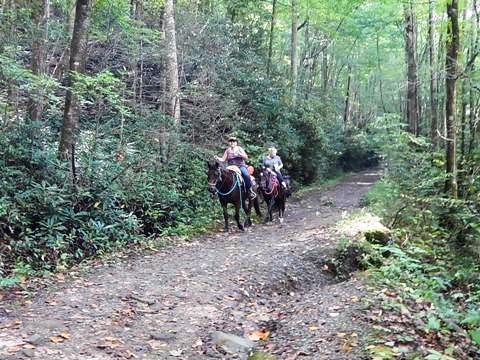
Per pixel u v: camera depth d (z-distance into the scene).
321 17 27.44
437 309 6.46
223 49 19.78
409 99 21.25
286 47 36.97
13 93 11.91
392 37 30.22
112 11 15.92
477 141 14.70
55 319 6.25
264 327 6.70
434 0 14.59
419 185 13.62
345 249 10.10
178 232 12.69
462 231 11.13
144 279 8.47
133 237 11.39
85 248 10.26
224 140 18.19
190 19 18.78
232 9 23.67
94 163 11.62
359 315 6.24
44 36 13.84
